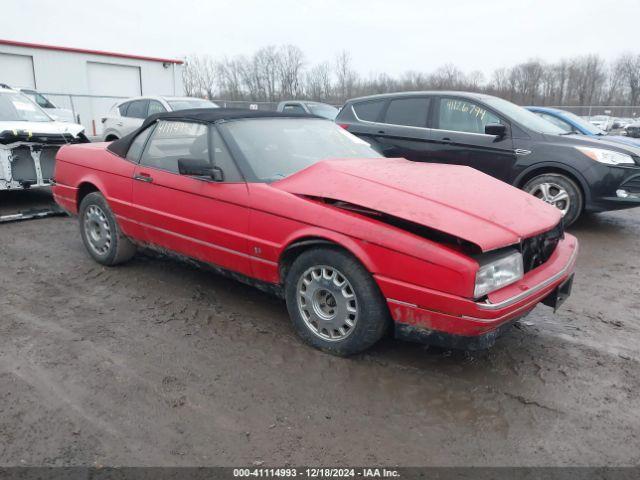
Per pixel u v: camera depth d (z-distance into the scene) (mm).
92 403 2785
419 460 2414
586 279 4953
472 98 7066
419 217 2887
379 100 7922
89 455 2400
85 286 4441
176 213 3975
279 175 3658
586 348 3525
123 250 4738
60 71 24234
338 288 3162
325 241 3131
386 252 2895
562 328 3840
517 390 2990
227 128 3828
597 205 6262
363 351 3367
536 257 3215
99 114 25156
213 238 3742
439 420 2707
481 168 6926
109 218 4660
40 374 3051
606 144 6348
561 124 8773
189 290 4375
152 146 4270
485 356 3369
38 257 5203
